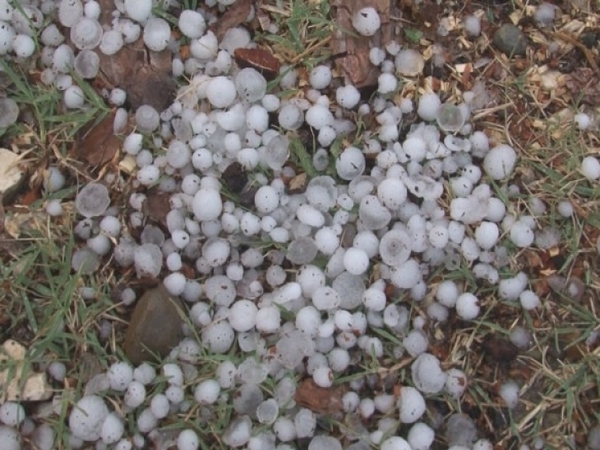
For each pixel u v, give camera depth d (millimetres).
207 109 413
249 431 373
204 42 411
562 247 411
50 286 391
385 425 382
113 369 373
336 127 413
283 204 402
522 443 391
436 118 413
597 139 425
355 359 391
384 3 415
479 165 418
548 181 417
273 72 415
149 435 380
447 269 403
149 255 387
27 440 375
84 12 406
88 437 370
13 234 394
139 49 411
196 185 399
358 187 398
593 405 398
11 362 376
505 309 403
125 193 405
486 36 433
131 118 411
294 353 374
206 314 391
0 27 399
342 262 389
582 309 403
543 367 397
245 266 400
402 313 396
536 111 429
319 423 385
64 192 402
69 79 409
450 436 386
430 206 401
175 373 379
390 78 411
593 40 434
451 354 398
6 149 404
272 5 426
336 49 417
